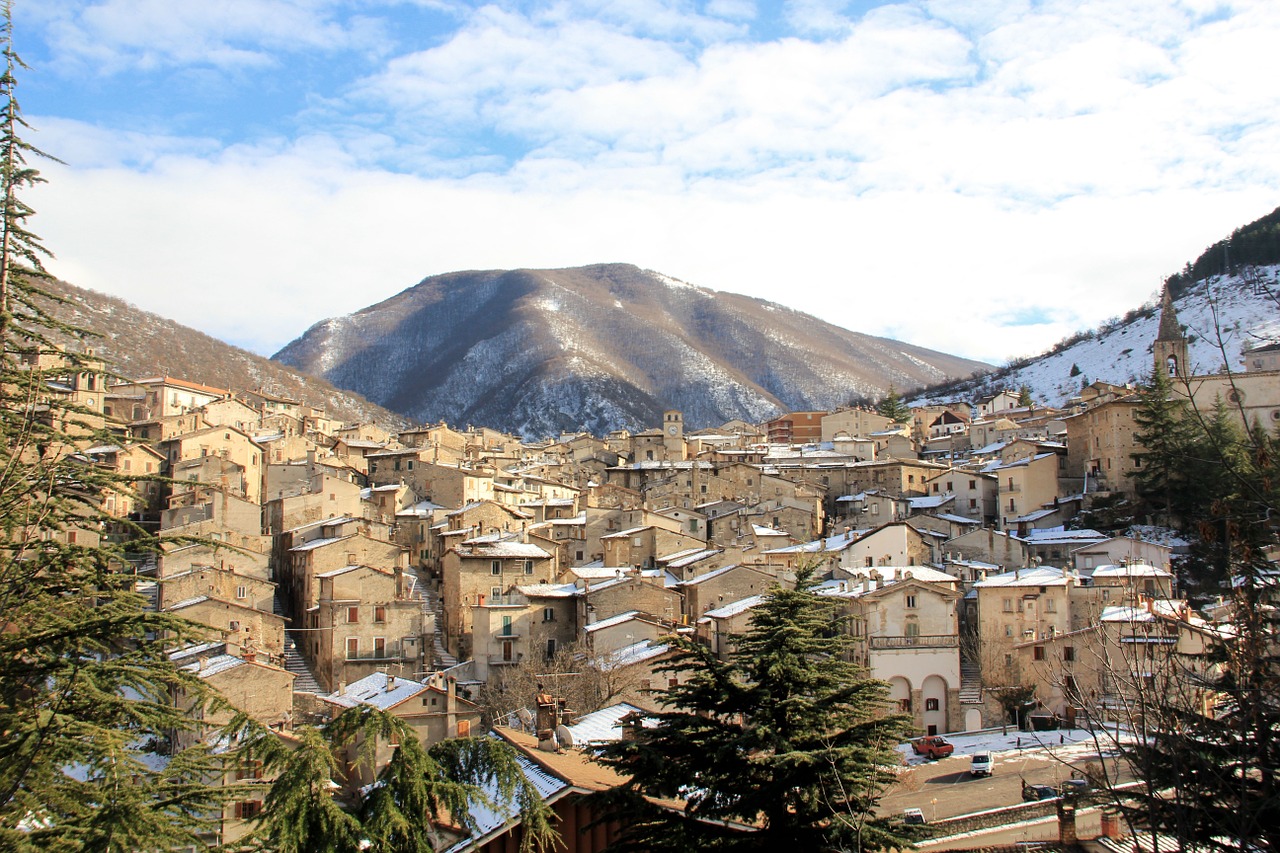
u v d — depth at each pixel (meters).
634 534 136.12
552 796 40.16
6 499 30.52
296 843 27.58
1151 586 95.62
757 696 38.06
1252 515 27.80
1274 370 144.00
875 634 100.69
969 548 132.50
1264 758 25.52
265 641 106.88
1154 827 24.41
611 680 89.00
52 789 27.59
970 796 71.94
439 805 32.03
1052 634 100.94
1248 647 26.72
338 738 30.75
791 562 120.50
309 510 141.12
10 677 29.55
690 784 36.34
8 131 32.72
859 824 32.50
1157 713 26.56
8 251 32.81
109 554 32.03
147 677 30.11
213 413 178.00
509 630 112.25
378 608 111.06
